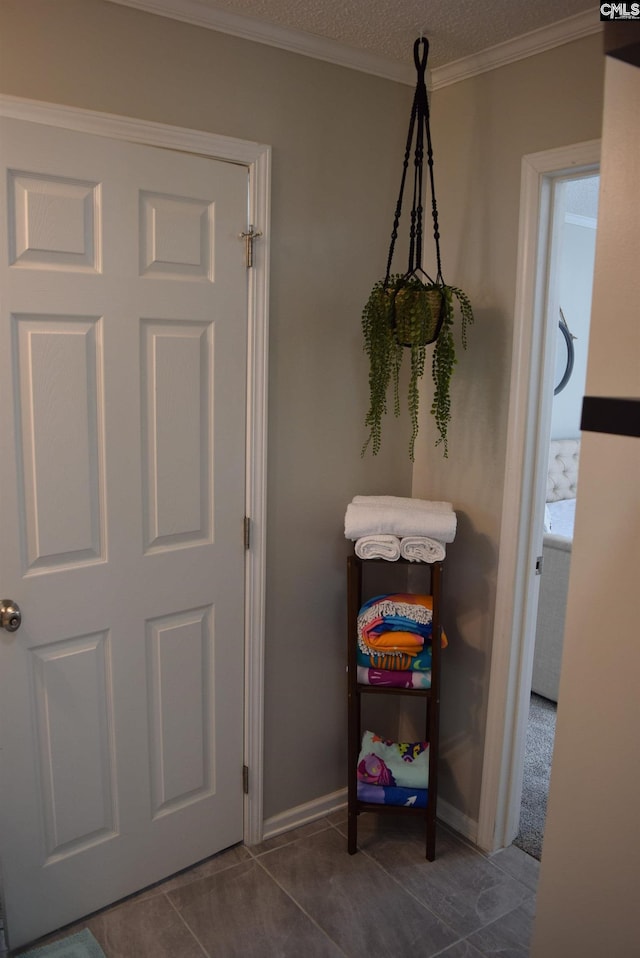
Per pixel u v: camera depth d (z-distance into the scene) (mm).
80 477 1882
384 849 2416
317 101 2148
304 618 2418
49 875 2010
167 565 2076
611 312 1052
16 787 1907
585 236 5105
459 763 2510
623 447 1066
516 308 2164
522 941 2039
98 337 1854
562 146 2002
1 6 1623
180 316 1976
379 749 2414
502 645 2314
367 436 2463
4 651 1831
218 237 2012
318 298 2262
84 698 1992
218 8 1891
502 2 1837
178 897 2184
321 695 2510
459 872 2312
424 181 2420
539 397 2209
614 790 1132
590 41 1910
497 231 2207
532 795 2732
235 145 1998
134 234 1866
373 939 2037
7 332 1723
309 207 2189
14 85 1666
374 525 2209
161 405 1988
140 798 2148
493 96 2166
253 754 2361
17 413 1769
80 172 1764
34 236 1724
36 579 1855
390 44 2119
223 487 2148
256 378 2145
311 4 1869
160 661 2117
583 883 1192
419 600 2299
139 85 1832
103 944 2002
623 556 1082
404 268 2453
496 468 2289
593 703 1144
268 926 2076
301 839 2457
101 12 1752
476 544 2381
